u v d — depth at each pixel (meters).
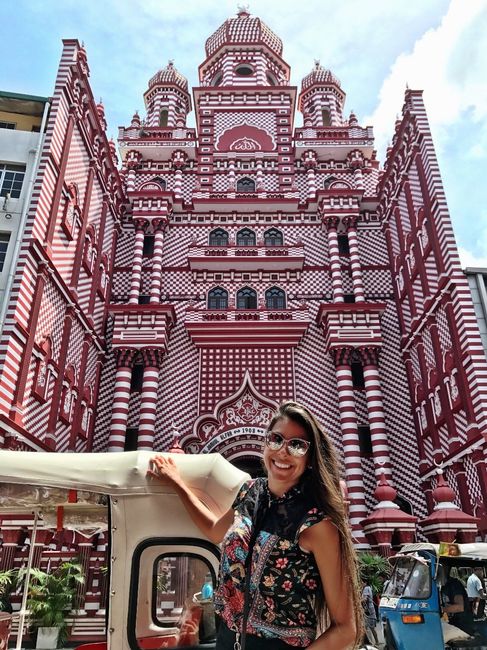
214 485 5.07
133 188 29.56
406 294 25.53
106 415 23.64
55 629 15.14
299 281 27.06
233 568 3.10
